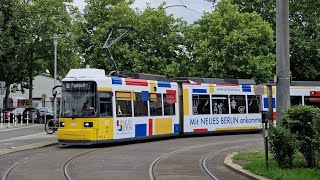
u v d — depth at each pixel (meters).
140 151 18.88
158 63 37.53
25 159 16.16
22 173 12.86
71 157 16.78
